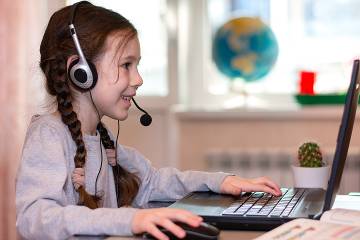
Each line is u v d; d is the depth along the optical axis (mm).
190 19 3547
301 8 3512
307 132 3332
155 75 3414
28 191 1332
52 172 1368
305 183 1727
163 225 1148
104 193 1609
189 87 3578
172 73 3408
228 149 3322
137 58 1541
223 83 3580
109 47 1482
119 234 1195
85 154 1493
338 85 3449
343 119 1252
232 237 1213
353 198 1628
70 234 1223
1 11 2672
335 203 1547
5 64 2672
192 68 3572
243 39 3273
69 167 1466
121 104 1529
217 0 3551
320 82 3473
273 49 3279
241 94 3535
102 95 1497
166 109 3391
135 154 1755
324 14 3490
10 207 2668
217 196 1530
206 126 3404
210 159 3328
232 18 3336
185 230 1142
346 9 3471
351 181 3205
